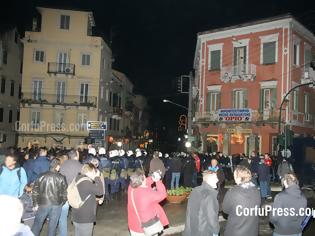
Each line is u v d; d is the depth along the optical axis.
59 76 46.09
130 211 6.77
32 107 45.97
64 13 46.22
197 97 40.12
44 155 11.58
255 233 6.15
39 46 46.06
